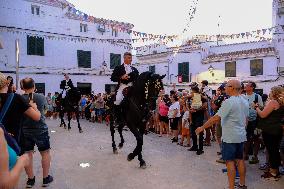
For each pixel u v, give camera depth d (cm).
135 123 697
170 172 665
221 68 2892
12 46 2356
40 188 552
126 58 761
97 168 698
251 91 720
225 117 484
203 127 513
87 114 1919
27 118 523
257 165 718
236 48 2994
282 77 2541
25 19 2416
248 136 729
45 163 555
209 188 557
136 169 690
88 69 2784
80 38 2719
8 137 232
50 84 2556
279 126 582
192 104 870
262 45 2819
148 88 679
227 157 487
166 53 3328
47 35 2530
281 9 2569
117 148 938
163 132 1294
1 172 188
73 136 1173
